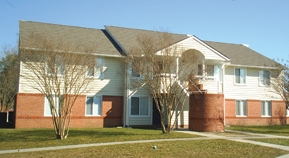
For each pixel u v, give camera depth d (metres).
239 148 14.18
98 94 24.44
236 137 18.50
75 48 18.30
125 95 24.98
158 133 19.70
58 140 16.11
